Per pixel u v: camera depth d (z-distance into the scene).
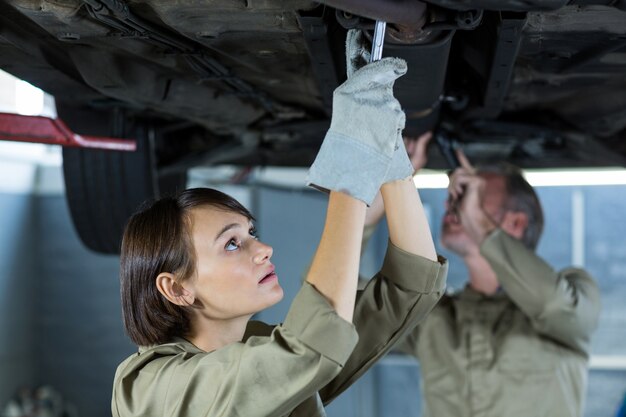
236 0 1.38
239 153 2.87
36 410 6.97
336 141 1.00
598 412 6.86
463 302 2.40
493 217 2.40
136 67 1.91
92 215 2.67
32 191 7.35
